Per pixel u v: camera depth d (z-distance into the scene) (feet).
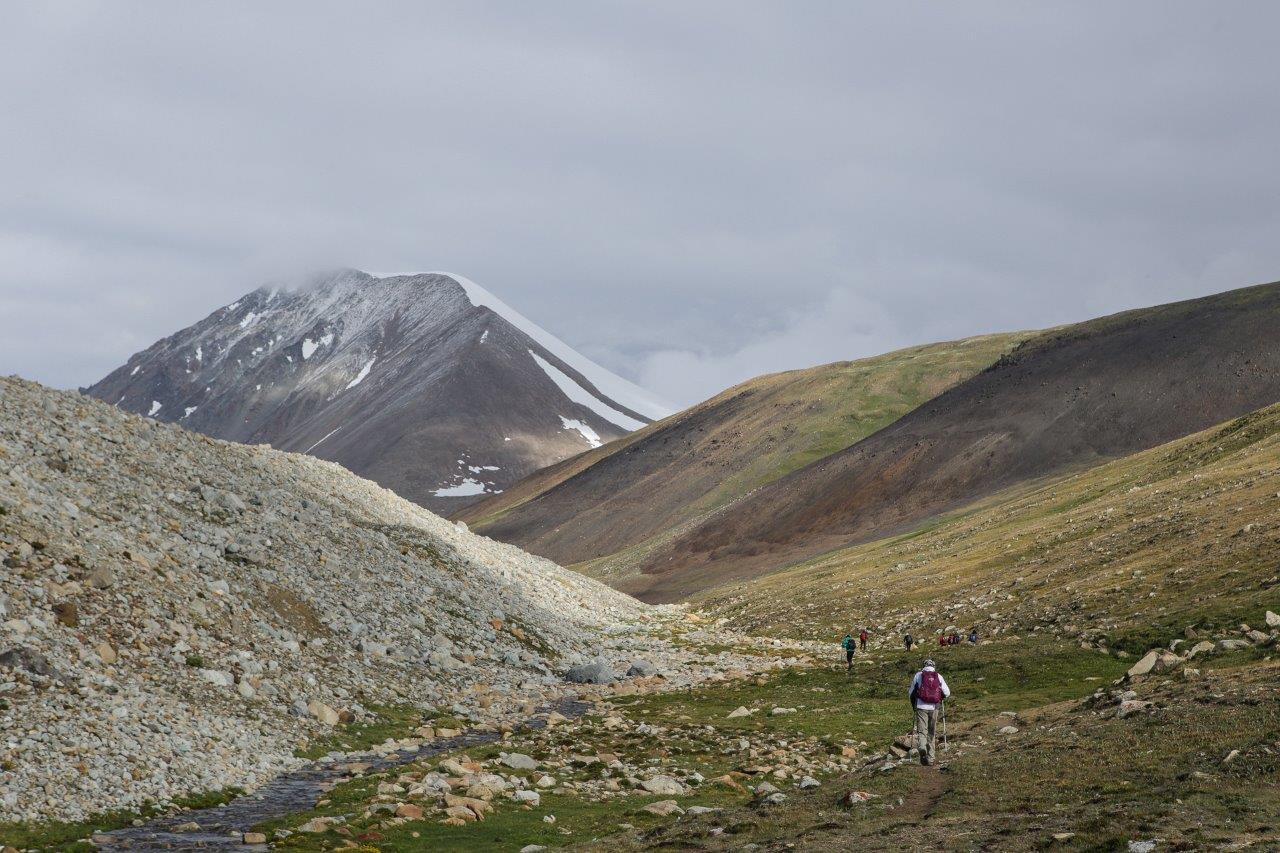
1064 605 234.38
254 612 168.25
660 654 282.56
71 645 122.72
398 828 93.09
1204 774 79.71
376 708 158.81
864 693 191.72
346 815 96.94
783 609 390.01
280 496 248.11
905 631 281.74
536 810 103.04
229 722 126.72
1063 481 518.78
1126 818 70.33
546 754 134.00
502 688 196.65
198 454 242.99
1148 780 81.97
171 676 130.62
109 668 122.42
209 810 100.32
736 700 192.75
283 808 102.06
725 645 305.53
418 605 226.79
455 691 186.19
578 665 238.48
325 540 231.71
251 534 204.95
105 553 151.23
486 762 125.49
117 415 235.40
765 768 124.88
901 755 117.29
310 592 193.47
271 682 145.28
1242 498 272.31
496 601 270.67
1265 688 103.50
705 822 90.43
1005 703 162.71
